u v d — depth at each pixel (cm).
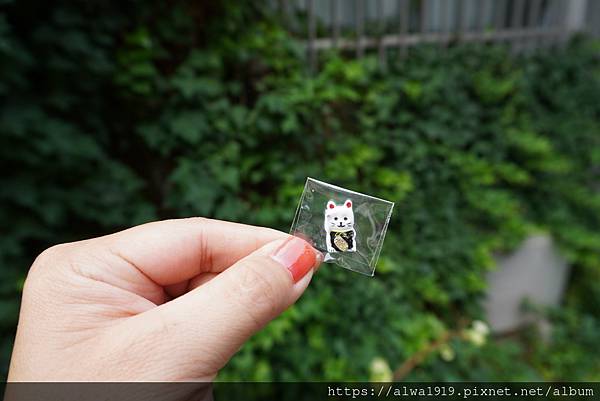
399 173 302
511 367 289
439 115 315
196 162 243
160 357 78
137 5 228
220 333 82
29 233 192
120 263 99
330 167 270
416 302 298
